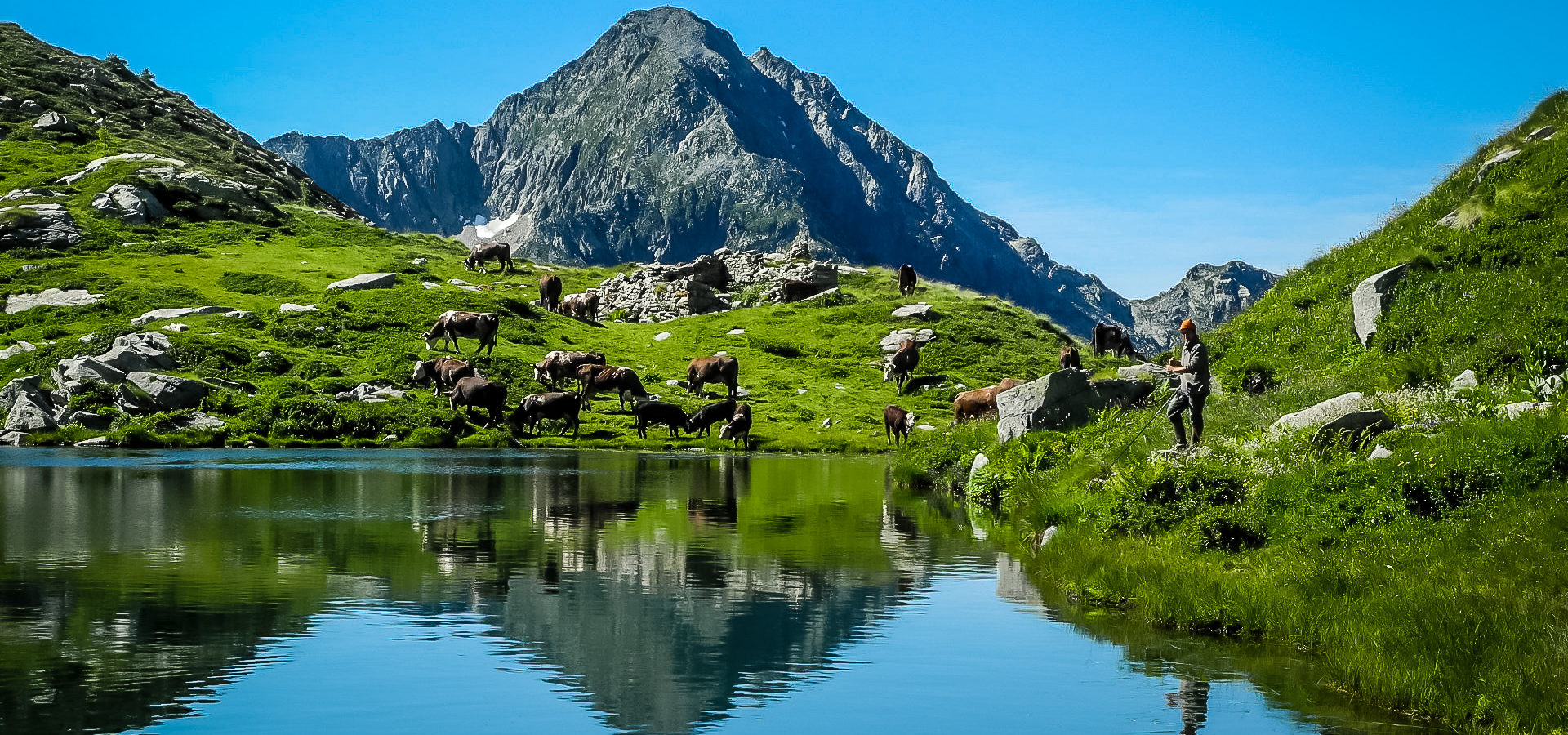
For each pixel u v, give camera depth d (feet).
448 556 58.65
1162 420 84.84
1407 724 32.45
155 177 350.23
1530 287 85.71
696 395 204.85
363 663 37.42
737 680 36.35
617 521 74.28
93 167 359.25
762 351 249.14
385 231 376.48
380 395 173.47
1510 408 58.85
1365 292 95.35
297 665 37.06
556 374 195.11
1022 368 247.29
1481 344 80.23
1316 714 33.40
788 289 320.50
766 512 81.46
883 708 33.50
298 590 48.91
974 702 34.37
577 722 31.78
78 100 456.86
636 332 270.46
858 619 45.24
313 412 157.58
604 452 153.58
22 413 154.30
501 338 228.43
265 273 271.08
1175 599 44.98
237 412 159.12
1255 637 42.65
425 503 82.89
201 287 252.42
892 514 80.59
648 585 51.70
